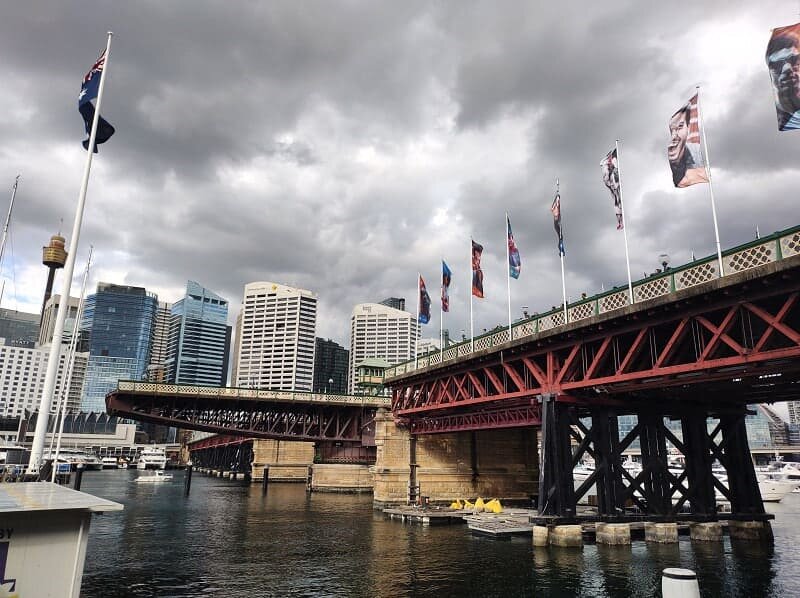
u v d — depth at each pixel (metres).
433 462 55.25
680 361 31.77
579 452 31.67
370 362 91.56
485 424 43.22
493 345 38.28
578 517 30.98
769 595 22.50
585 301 30.34
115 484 91.25
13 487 16.69
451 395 47.16
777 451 173.88
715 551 31.03
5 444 124.25
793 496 87.44
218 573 26.58
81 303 59.38
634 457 141.62
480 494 56.22
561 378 31.53
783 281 20.92
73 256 22.62
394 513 47.88
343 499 66.19
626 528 32.00
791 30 20.52
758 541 33.97
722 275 22.92
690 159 25.59
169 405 64.88
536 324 34.19
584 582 24.38
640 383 28.75
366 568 27.77
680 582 12.10
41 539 11.96
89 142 23.95
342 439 70.06
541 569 26.88
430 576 25.95
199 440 147.62
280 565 28.53
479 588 23.69
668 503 32.91
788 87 20.34
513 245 38.56
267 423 69.81
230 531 40.25
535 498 57.94
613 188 30.09
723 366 22.72
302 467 100.44
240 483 99.00
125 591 22.89
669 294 24.64
